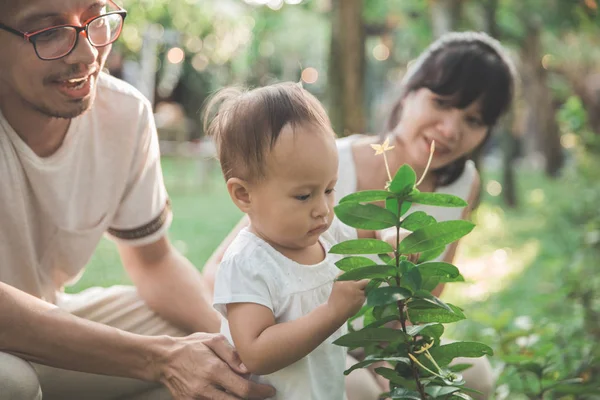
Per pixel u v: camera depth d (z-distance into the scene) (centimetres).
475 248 962
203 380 248
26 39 246
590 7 478
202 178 1568
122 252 323
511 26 1477
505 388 328
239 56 2019
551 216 1111
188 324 321
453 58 325
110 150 297
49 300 304
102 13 259
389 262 215
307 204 225
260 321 226
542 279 707
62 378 288
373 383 308
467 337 441
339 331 246
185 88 2127
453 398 223
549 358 309
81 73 253
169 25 1409
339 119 850
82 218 298
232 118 230
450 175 348
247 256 232
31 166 277
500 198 1462
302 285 233
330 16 857
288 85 235
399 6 1408
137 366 258
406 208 210
